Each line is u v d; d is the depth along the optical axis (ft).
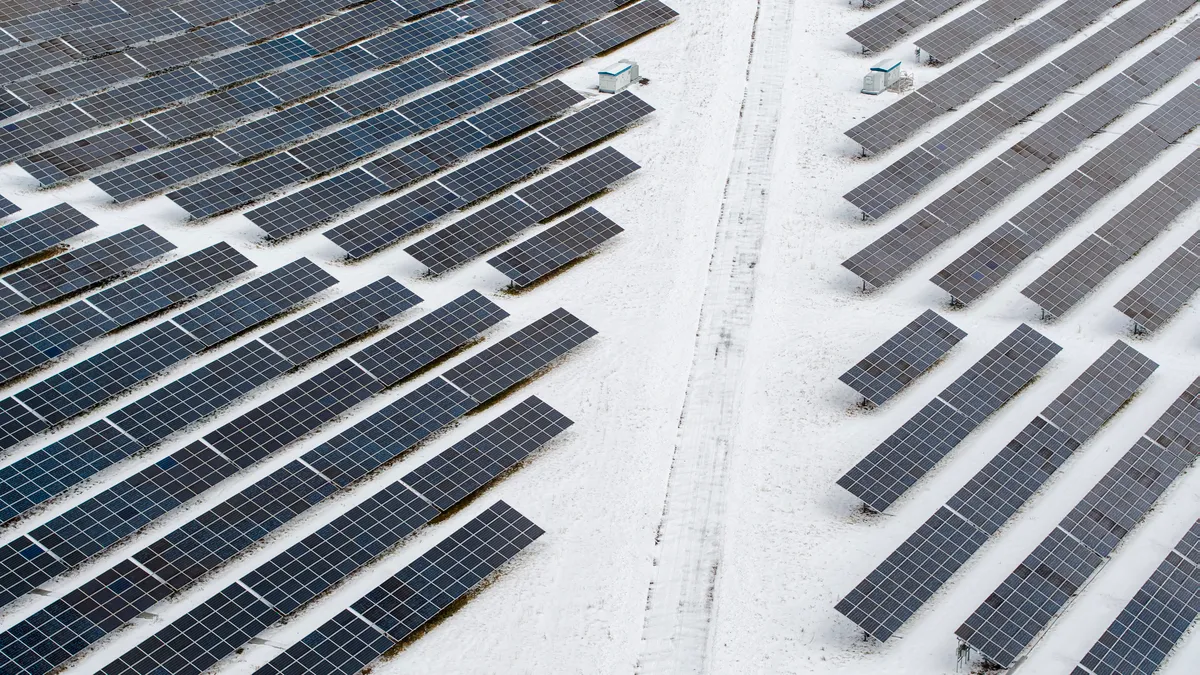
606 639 131.85
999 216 207.62
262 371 164.14
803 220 205.46
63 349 164.45
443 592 133.28
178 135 216.13
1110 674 124.88
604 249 198.18
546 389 167.84
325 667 123.24
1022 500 147.95
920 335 174.81
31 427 151.23
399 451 153.17
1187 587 135.44
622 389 168.35
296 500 144.05
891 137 224.53
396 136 222.28
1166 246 202.39
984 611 131.03
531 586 137.80
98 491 146.10
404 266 191.93
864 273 187.52
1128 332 182.09
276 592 131.44
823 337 179.11
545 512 147.84
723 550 143.64
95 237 189.37
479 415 162.09
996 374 168.14
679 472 155.12
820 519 147.84
